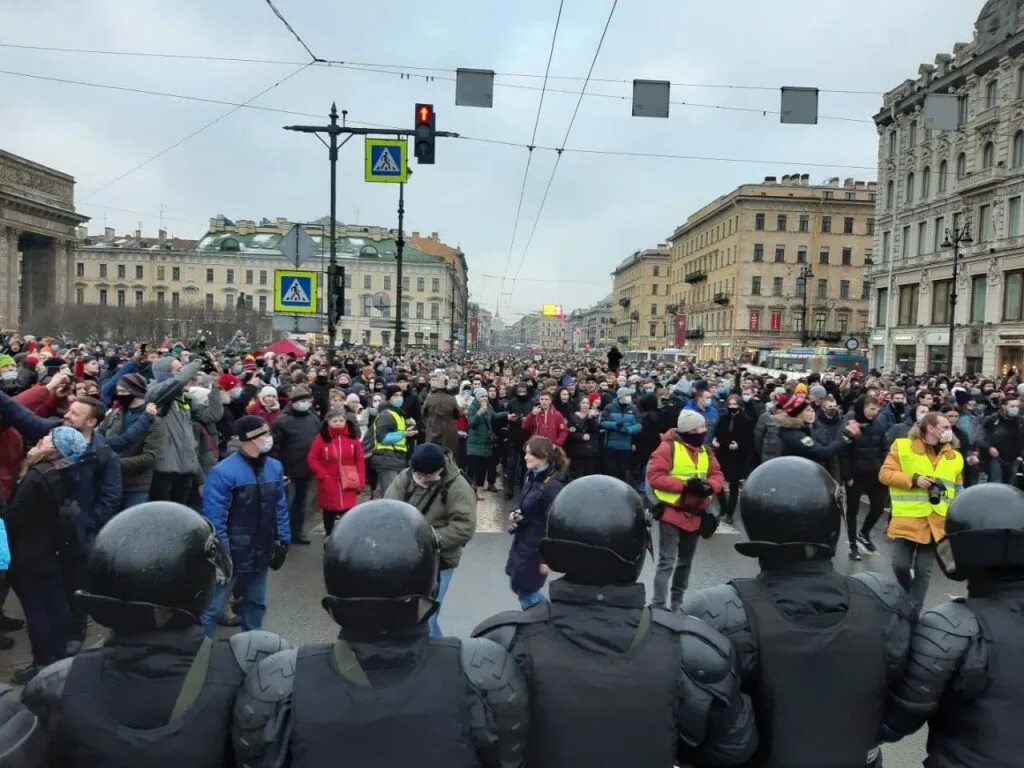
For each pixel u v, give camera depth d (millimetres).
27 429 5625
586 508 2131
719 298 77375
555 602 2139
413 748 1755
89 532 4957
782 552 2283
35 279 73000
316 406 11883
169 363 8758
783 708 2178
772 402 10805
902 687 2279
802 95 12672
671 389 13984
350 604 1789
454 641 1965
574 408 12312
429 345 98438
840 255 73812
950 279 43469
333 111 12352
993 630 2186
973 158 41406
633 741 1971
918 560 6023
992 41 39656
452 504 4938
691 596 2426
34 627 4777
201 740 1797
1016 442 10719
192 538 1916
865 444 8352
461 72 12383
